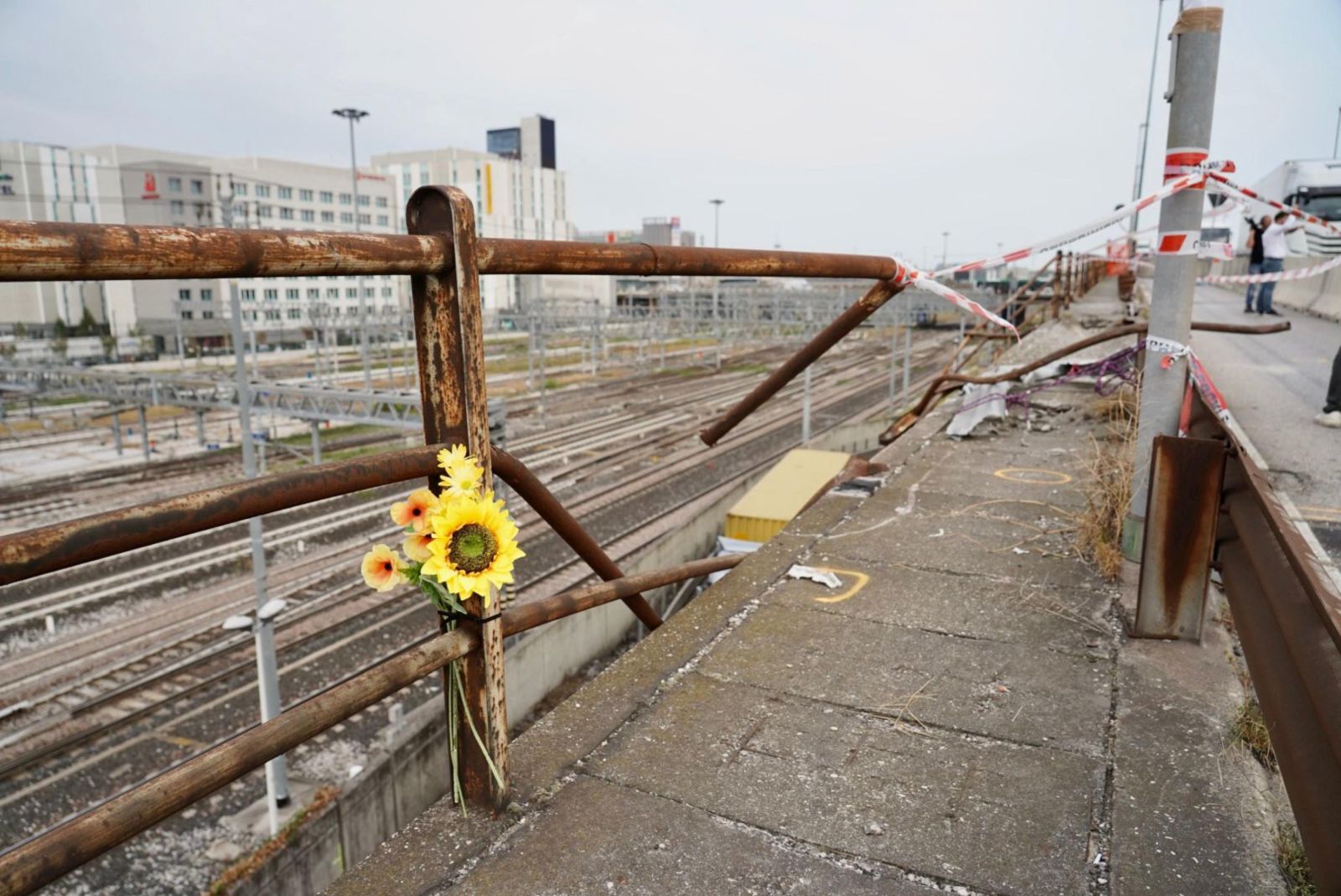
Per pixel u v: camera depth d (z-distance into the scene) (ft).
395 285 287.89
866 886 5.77
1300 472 19.22
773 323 163.32
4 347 163.43
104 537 3.84
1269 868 5.96
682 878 5.82
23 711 48.96
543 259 5.81
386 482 5.08
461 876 5.81
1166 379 11.57
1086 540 12.80
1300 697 6.31
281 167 274.16
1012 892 5.73
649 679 8.72
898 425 22.13
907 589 11.34
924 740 7.62
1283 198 61.21
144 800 3.97
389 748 40.19
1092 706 8.22
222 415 151.94
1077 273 75.20
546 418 138.10
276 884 34.42
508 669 50.08
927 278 10.28
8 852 3.57
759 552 12.84
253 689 51.44
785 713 8.07
